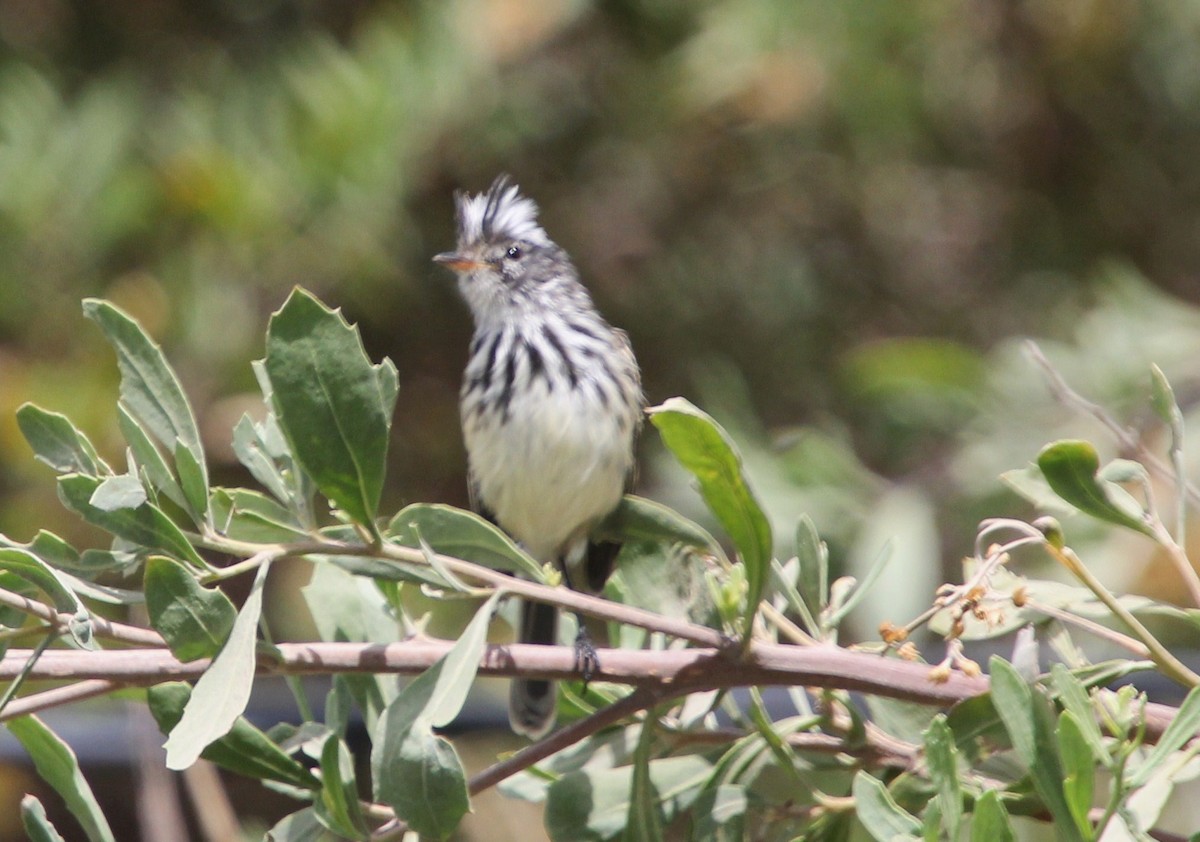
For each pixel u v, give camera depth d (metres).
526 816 11.84
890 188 16.45
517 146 15.66
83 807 4.79
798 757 5.35
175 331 13.45
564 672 4.77
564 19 14.30
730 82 14.56
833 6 14.23
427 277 15.48
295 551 4.59
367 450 4.52
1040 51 15.59
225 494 4.86
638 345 16.61
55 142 13.23
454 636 13.10
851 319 16.77
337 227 13.54
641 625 4.76
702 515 12.24
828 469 11.62
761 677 4.80
